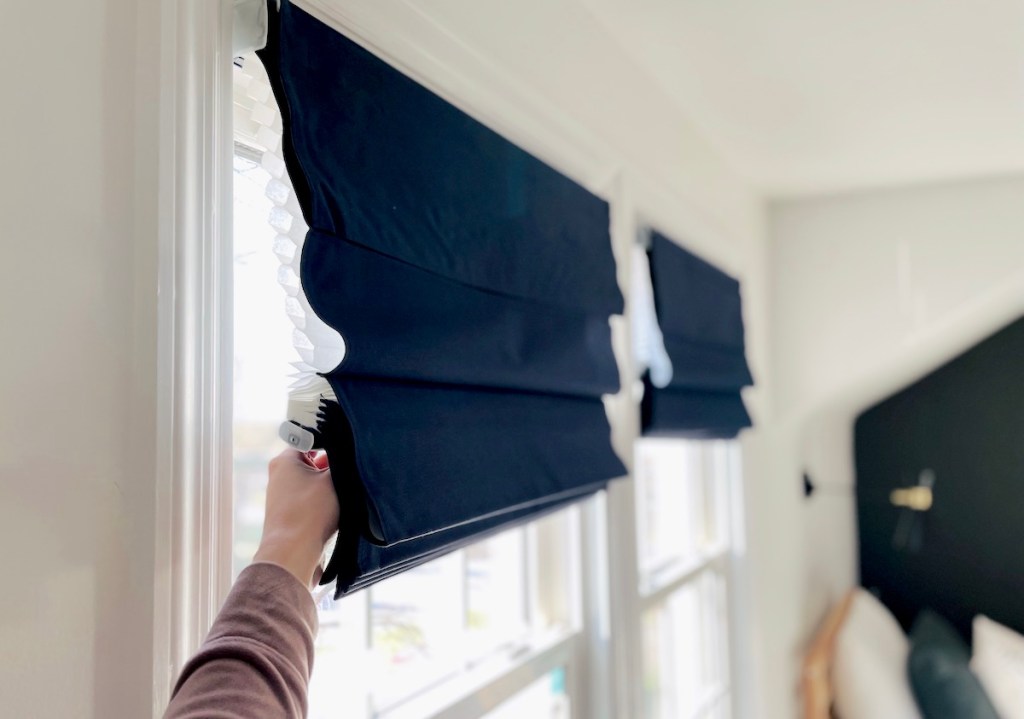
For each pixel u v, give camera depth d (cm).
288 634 58
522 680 127
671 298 172
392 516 75
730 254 225
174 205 63
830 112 186
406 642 122
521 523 110
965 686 222
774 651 247
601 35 142
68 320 57
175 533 62
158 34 63
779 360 265
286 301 76
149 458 61
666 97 175
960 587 305
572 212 125
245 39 73
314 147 73
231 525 69
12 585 53
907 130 198
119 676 59
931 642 251
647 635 187
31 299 55
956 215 244
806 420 285
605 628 144
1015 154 218
